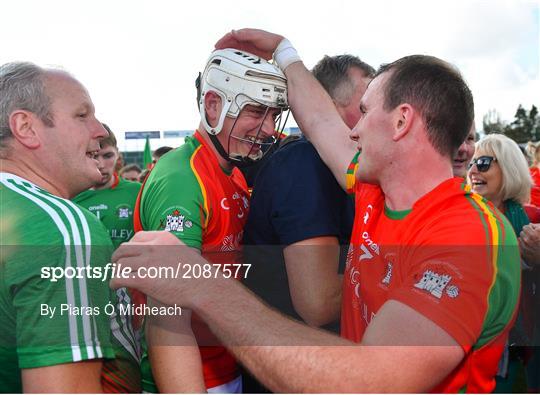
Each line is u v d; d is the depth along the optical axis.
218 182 1.50
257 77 1.46
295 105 1.62
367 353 0.92
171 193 1.36
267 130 1.54
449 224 1.02
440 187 1.10
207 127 1.51
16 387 1.06
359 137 1.23
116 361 1.16
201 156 1.51
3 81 1.23
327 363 0.92
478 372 1.03
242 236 1.62
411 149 1.13
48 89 1.24
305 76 1.65
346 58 1.76
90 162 1.33
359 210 1.33
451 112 1.11
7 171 1.24
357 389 0.90
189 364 1.19
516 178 2.12
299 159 1.51
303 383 0.92
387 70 1.20
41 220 1.02
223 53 1.51
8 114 1.21
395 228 1.14
